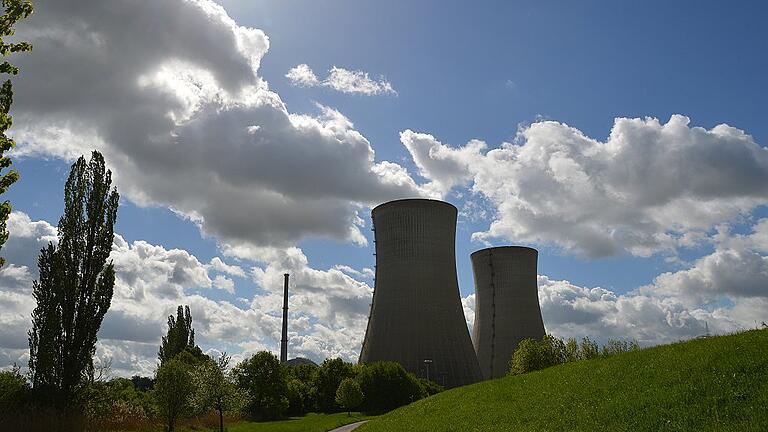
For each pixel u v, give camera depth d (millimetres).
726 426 12125
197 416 49500
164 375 41375
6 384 33531
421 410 29109
